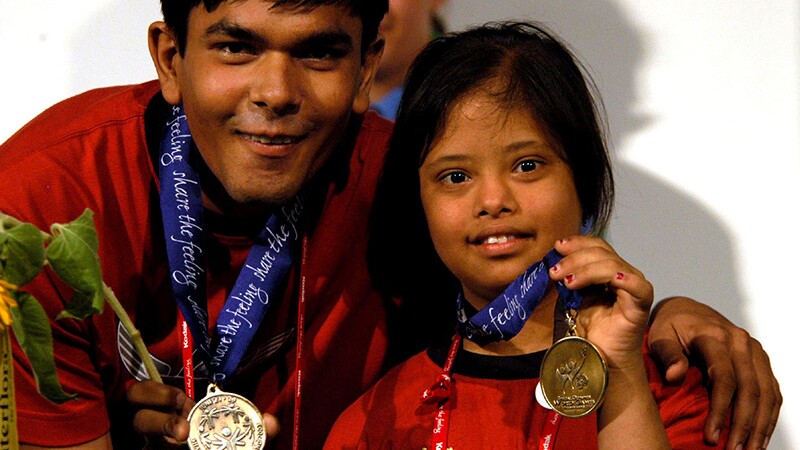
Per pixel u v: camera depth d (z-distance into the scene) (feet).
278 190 7.45
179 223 8.03
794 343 11.35
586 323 7.04
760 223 11.49
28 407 7.55
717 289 11.48
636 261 11.53
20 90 11.73
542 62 7.67
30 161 8.04
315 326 8.79
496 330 7.21
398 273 8.77
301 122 7.28
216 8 7.07
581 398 6.73
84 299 5.74
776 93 11.58
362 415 8.04
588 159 7.73
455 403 7.64
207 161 7.68
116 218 8.19
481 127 7.38
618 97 11.62
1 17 11.69
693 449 7.40
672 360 7.69
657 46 11.64
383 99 11.23
